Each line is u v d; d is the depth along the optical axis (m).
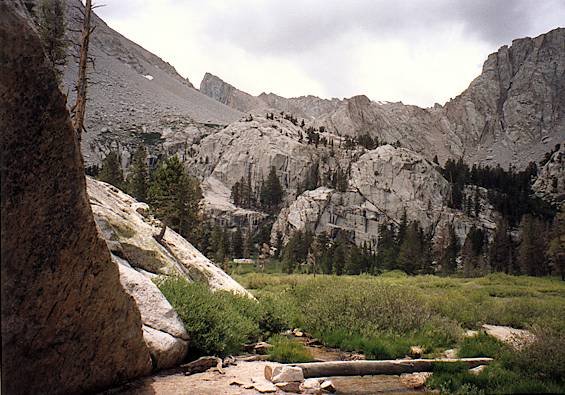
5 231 4.68
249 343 12.66
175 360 9.29
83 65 16.25
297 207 138.62
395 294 15.54
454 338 12.90
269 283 36.28
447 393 8.02
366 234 136.50
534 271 78.69
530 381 8.23
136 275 10.35
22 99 4.75
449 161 189.62
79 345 6.32
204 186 161.12
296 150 167.12
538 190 190.62
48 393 5.97
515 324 16.33
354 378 9.18
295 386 8.02
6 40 4.54
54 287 5.52
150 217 21.70
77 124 15.80
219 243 87.62
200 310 10.60
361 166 154.38
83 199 5.70
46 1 17.88
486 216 151.38
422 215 142.25
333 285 20.56
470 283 43.25
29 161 4.91
